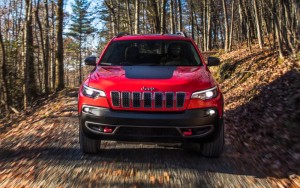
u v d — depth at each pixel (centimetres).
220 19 5806
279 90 1081
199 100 467
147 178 453
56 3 2022
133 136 470
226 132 735
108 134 475
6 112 1753
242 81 1566
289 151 558
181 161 524
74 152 585
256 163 515
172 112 465
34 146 647
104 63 591
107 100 474
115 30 3566
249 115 892
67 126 845
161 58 596
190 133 465
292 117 750
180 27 3831
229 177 456
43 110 1288
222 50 3100
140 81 479
